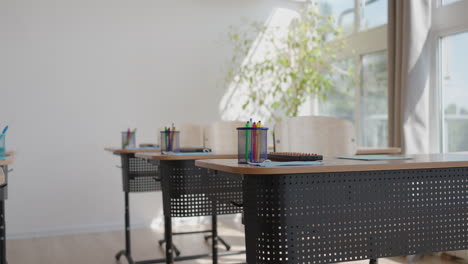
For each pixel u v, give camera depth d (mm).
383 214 1867
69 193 4984
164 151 2883
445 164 1861
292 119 2725
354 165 1722
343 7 5449
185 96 5457
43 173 4895
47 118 4922
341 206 1808
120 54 5203
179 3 5449
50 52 4945
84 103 5059
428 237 1942
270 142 5035
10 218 4762
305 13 6004
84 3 5078
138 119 5258
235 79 5688
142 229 5184
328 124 2738
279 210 1736
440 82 4066
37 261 3883
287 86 5914
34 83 4883
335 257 1798
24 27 4855
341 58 5406
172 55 5410
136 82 5258
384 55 4773
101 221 5102
